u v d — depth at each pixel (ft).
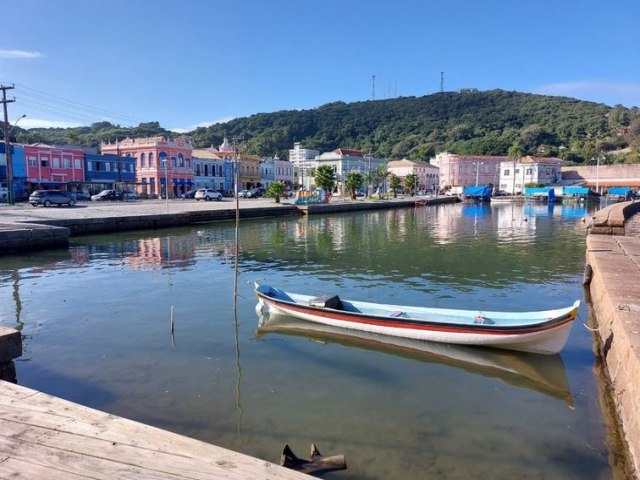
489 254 80.02
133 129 422.00
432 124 560.20
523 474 18.56
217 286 52.42
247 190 282.97
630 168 346.13
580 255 79.46
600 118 490.90
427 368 29.30
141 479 11.87
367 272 62.23
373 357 31.01
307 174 357.41
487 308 44.34
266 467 12.44
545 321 29.99
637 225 107.45
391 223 145.69
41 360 30.35
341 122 591.37
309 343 33.65
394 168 391.24
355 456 19.71
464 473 18.58
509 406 24.39
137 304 44.52
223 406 24.03
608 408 24.20
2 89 146.51
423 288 52.60
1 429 14.55
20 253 75.77
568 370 29.14
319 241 96.48
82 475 12.09
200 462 12.63
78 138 328.08
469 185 393.70
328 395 25.44
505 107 581.94
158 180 239.09
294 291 50.72
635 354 21.03
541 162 365.61
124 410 23.56
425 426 22.25
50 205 147.13
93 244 87.71
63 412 15.75
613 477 18.40
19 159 187.21
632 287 35.68
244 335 35.40
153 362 29.99
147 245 87.10
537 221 156.66
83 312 41.78
